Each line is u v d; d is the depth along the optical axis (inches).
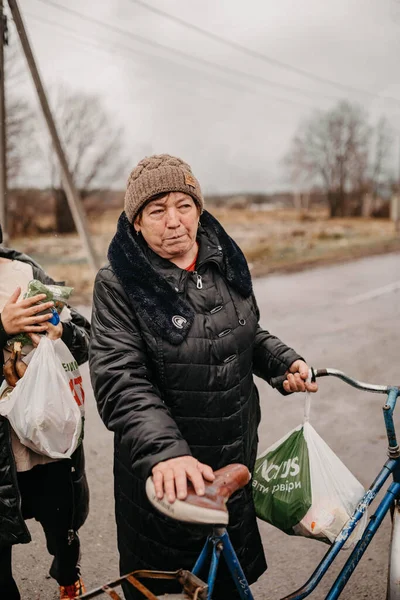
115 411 61.1
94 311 66.8
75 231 871.7
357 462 149.3
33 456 77.8
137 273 64.8
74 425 74.5
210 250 68.5
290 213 1257.4
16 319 72.8
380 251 736.3
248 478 57.3
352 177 1293.1
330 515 69.3
